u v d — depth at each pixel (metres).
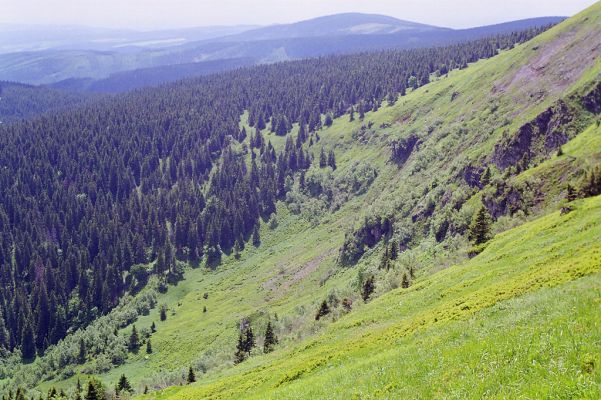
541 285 34.53
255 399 34.00
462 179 132.00
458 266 69.69
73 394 112.38
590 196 70.69
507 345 18.73
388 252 124.50
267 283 182.50
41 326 177.25
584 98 120.94
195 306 184.00
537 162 113.81
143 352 151.88
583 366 14.02
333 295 114.50
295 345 65.69
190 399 54.12
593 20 156.88
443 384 17.91
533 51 176.38
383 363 27.84
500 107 161.75
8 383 151.12
